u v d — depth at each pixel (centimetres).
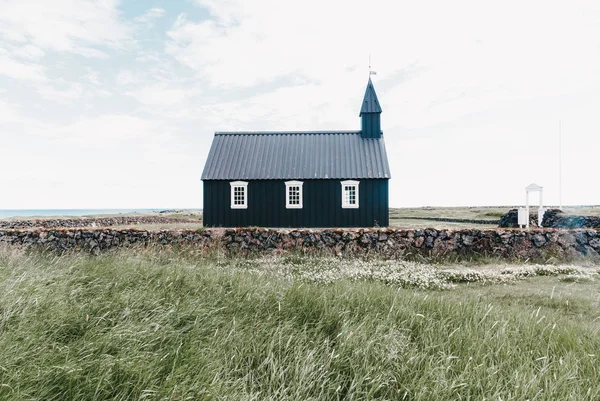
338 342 329
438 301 482
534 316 454
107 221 3056
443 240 1235
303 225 2125
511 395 258
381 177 2105
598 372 299
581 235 1186
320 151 2317
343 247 1251
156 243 1258
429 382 272
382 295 491
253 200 2139
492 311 454
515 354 327
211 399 234
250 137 2452
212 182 2144
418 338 356
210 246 1240
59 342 280
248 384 267
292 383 262
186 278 497
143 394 227
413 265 1067
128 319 326
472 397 259
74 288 396
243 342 318
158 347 299
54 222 2597
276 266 998
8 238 1279
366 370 279
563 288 784
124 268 520
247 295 432
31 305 314
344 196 2123
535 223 2127
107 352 271
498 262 1143
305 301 421
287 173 2155
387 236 1254
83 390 228
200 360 274
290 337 312
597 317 559
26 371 231
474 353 321
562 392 262
